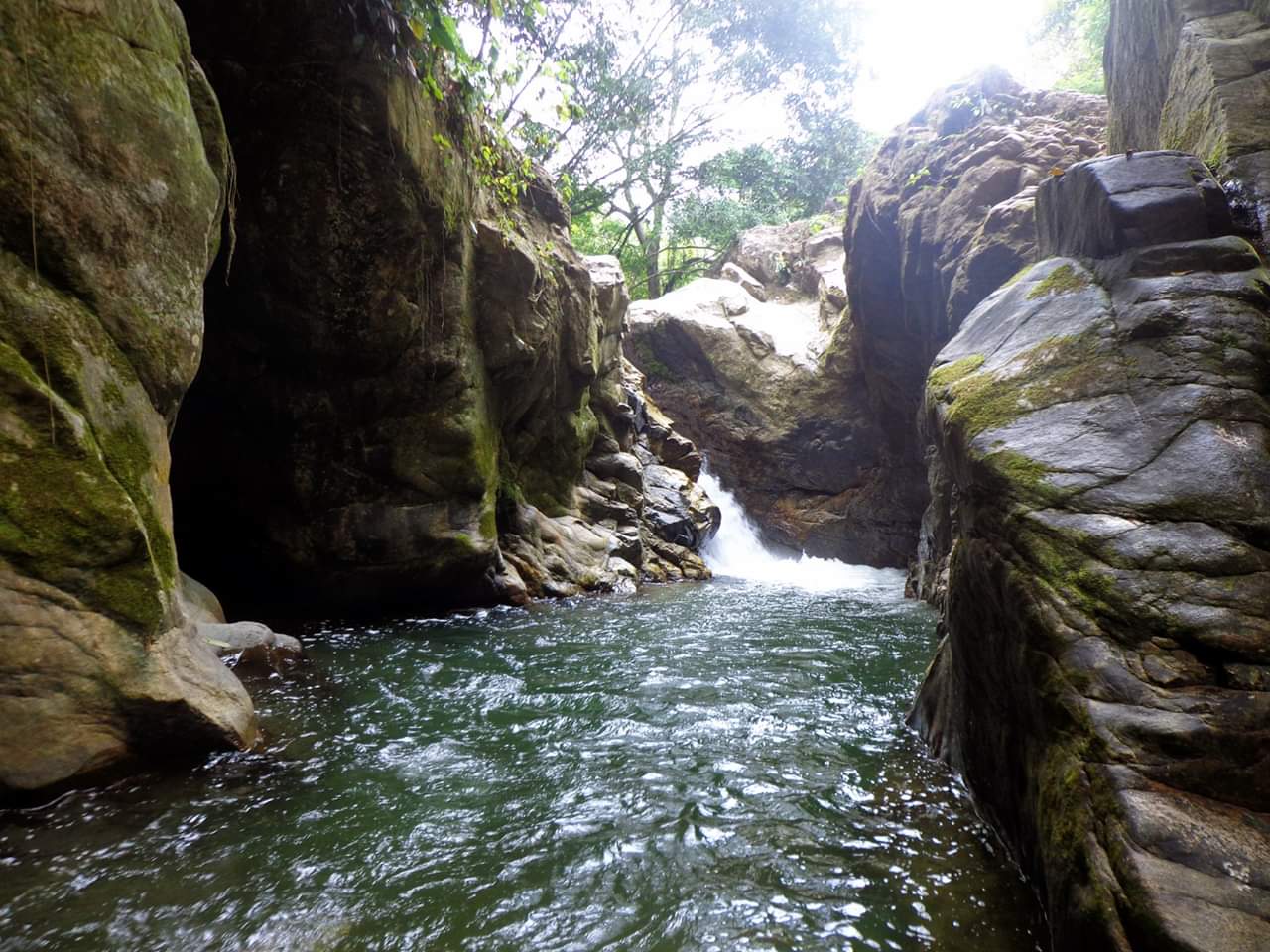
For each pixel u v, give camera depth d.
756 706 5.43
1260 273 3.49
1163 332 3.35
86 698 3.65
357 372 8.42
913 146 12.96
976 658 3.64
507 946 2.62
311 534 8.68
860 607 10.19
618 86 18.92
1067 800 2.36
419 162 7.65
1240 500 2.74
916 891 2.96
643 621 8.86
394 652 7.00
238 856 3.18
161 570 4.02
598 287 14.28
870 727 4.99
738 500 19.33
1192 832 2.06
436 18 6.83
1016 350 3.82
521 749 4.54
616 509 13.46
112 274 3.77
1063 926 2.24
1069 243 4.49
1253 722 2.26
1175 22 6.05
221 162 4.65
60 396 3.51
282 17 6.43
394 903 2.87
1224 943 1.80
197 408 8.21
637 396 16.56
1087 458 3.10
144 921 2.70
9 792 3.44
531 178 11.18
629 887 3.01
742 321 20.17
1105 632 2.61
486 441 9.81
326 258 7.59
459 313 8.88
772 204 25.77
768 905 2.87
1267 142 4.58
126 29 3.85
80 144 3.62
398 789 3.91
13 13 3.36
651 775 4.14
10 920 2.68
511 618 8.98
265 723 4.79
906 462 16.56
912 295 12.43
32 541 3.43
